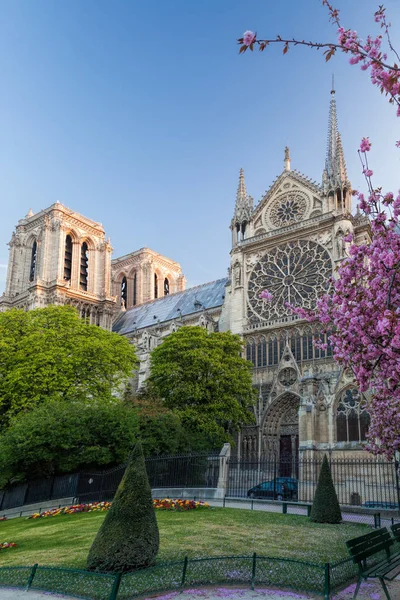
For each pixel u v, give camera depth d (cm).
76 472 4528
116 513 1794
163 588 1588
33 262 11100
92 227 11156
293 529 2606
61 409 4638
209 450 5219
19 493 4903
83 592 1548
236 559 1847
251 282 7388
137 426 4678
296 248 7031
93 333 6241
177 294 10756
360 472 4759
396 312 1658
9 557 2147
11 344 5612
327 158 7144
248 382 6038
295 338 6600
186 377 5822
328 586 1471
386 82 1502
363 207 1997
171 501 3384
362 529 2678
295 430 6200
